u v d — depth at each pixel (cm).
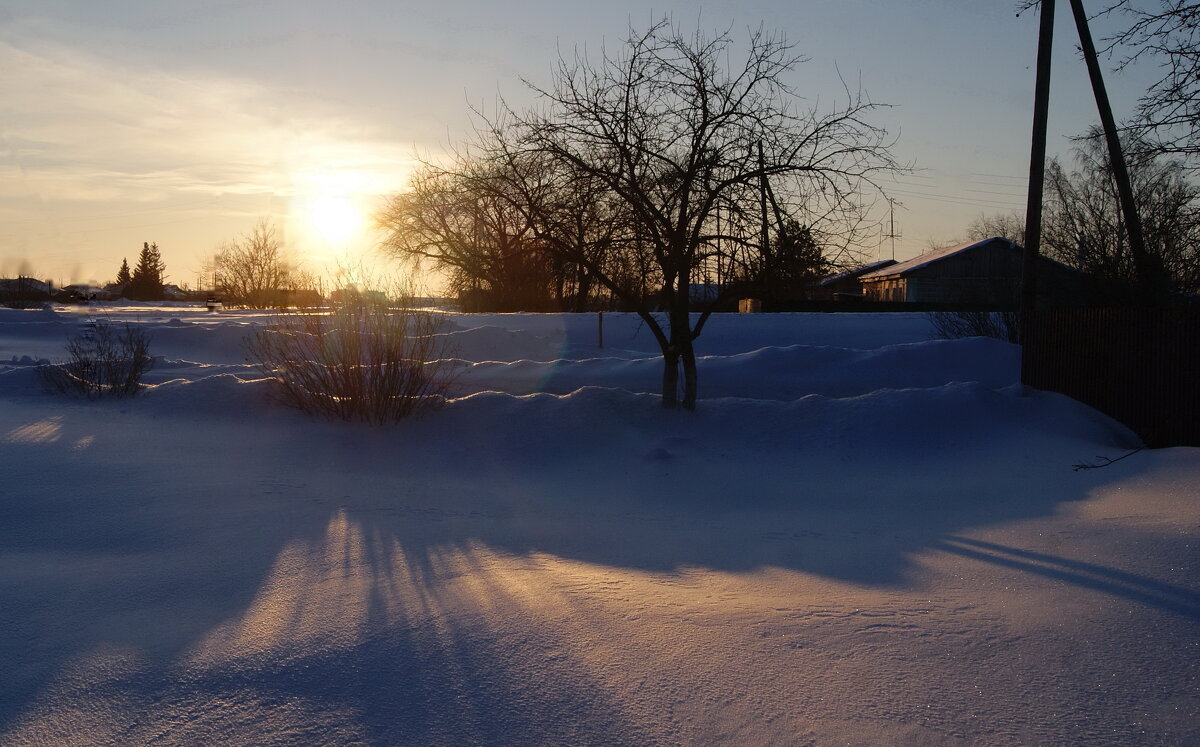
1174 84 1266
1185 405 1320
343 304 1490
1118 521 800
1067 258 2462
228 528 812
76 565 675
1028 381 1572
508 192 1362
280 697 418
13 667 457
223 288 8044
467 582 620
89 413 1378
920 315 3603
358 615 532
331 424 1346
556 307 3700
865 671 456
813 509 995
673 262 1349
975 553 732
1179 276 1748
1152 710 414
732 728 394
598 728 392
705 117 1323
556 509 980
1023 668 462
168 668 450
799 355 2200
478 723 395
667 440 1293
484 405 1412
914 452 1260
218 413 1387
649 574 666
